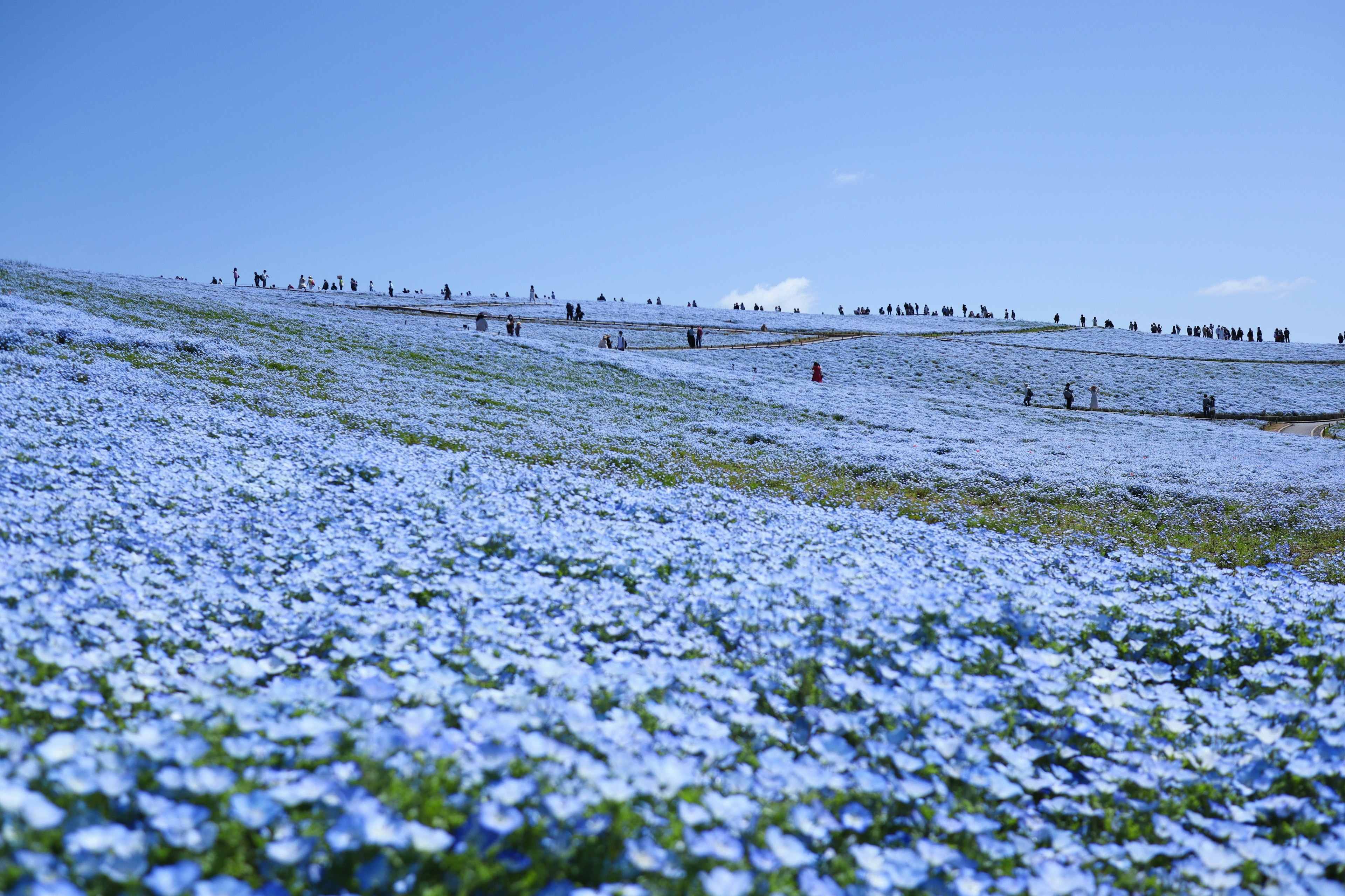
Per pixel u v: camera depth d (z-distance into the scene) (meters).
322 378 22.52
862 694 4.66
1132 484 17.89
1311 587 9.73
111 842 2.44
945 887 3.01
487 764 3.23
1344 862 3.59
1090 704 5.04
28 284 29.34
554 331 56.16
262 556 7.25
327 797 2.78
